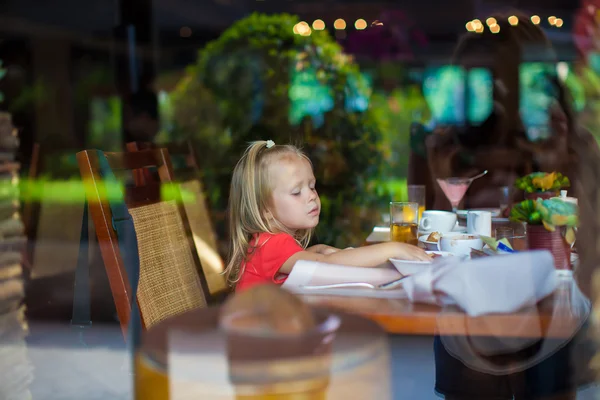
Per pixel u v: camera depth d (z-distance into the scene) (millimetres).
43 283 3258
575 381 1129
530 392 1177
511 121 2504
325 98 3467
